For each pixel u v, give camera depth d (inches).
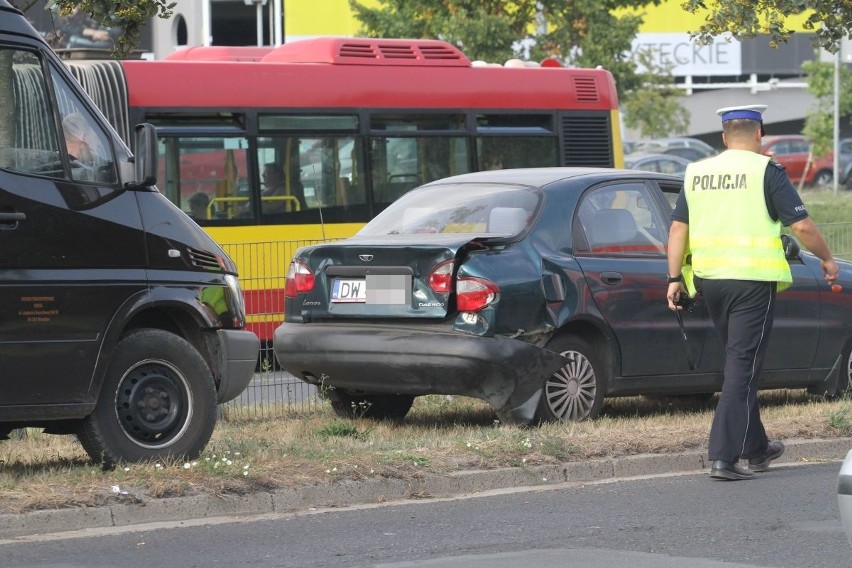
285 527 936.3
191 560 843.4
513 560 842.8
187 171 2079.2
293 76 2165.4
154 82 2064.5
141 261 1064.8
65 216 1026.7
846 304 1460.4
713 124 7687.0
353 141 2209.6
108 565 829.2
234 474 995.9
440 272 1210.6
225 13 5920.3
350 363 1243.2
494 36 3880.4
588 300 1272.1
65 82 1050.1
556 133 2396.7
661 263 1334.9
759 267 1109.7
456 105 2300.7
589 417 1282.0
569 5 4001.0
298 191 2159.2
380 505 1012.5
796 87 7696.9
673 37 7465.6
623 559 845.8
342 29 6402.6
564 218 1288.1
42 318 1011.9
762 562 837.8
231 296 1120.8
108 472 1005.8
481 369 1198.9
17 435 1273.4
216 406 1098.1
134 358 1061.1
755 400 1130.7
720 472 1109.1
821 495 1047.0
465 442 1128.8
